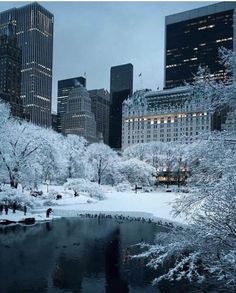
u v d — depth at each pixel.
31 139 57.91
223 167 7.69
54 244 31.55
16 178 55.38
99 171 108.25
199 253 7.88
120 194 86.62
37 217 47.22
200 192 8.16
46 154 62.06
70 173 93.12
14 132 57.12
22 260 25.80
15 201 48.22
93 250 29.34
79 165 93.94
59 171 85.50
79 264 25.09
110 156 115.88
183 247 8.28
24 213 47.16
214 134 8.77
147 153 120.69
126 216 50.47
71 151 93.50
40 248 29.78
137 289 20.05
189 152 8.73
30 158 57.41
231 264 7.18
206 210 8.30
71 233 37.28
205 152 8.44
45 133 76.19
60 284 20.66
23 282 20.88
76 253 28.34
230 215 7.77
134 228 41.00
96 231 38.72
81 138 107.69
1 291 19.30
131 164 106.88
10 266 24.19
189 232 8.70
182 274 8.23
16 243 31.61
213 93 8.90
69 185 78.56
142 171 106.25
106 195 82.06
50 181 94.44
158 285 20.58
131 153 123.38
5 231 37.47
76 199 70.44
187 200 8.66
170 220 45.31
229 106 9.05
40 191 70.06
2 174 55.56
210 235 7.86
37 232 37.41
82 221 46.16
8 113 57.44
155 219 47.44
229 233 7.72
